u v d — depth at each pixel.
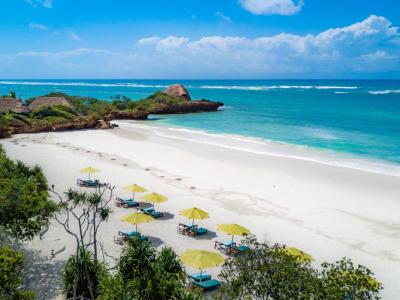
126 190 31.58
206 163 43.59
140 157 46.31
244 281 14.22
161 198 27.27
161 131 68.12
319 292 12.58
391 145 53.84
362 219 28.25
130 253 15.68
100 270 16.81
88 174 38.03
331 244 24.14
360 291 13.00
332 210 29.89
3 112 71.75
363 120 81.56
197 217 23.81
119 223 26.09
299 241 24.39
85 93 197.12
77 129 68.88
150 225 26.09
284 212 29.30
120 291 14.34
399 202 31.66
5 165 24.72
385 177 38.41
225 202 31.17
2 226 18.50
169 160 44.97
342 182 36.84
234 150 50.44
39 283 18.23
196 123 80.50
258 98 153.38
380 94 175.50
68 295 16.62
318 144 54.88
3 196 18.25
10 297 14.34
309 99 145.38
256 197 32.53
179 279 16.00
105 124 71.00
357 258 22.44
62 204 19.39
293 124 76.81
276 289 13.33
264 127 72.88
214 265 17.70
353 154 48.47
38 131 64.81
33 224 18.77
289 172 40.06
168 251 16.73
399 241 24.81
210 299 17.53
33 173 24.88
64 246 22.12
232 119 87.50
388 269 21.25
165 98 105.56
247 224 26.83
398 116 87.81
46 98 84.56
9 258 15.05
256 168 41.56
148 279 14.74
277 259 14.47
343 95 169.12
